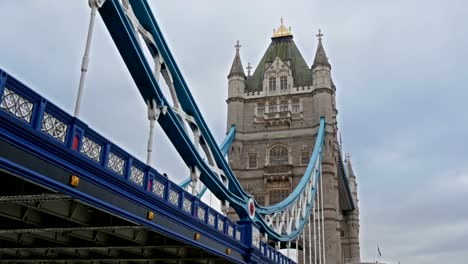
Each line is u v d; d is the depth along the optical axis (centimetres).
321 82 7269
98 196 1390
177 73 2209
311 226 6353
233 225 2723
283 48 8081
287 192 6756
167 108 1984
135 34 1730
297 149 7038
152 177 1736
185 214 1984
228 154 7188
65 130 1242
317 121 7088
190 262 2766
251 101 7550
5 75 1016
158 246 2128
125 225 1716
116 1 1598
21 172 1082
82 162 1295
